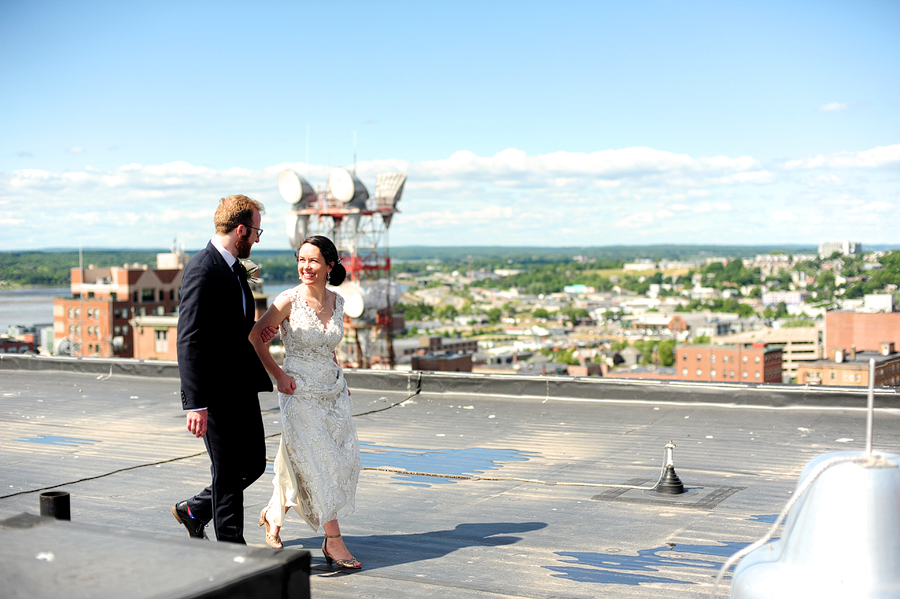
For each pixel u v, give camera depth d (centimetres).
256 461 380
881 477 186
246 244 380
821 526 188
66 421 807
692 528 426
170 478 557
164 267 9912
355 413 852
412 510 471
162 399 949
